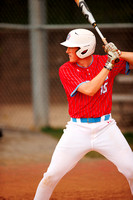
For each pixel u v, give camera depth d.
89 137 10.42
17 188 14.45
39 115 25.62
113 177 15.97
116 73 10.84
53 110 32.38
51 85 38.94
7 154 19.58
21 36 39.84
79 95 10.36
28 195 13.63
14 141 22.22
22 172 16.62
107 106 10.52
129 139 23.08
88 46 10.33
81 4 11.56
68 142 10.44
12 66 39.78
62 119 28.95
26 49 39.66
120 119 28.52
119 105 29.16
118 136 10.45
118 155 10.38
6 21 39.84
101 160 18.84
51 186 10.62
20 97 37.88
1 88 39.16
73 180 15.54
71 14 38.62
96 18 39.19
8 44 39.94
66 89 10.58
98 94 10.30
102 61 10.84
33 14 24.64
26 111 32.34
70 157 10.48
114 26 23.55
